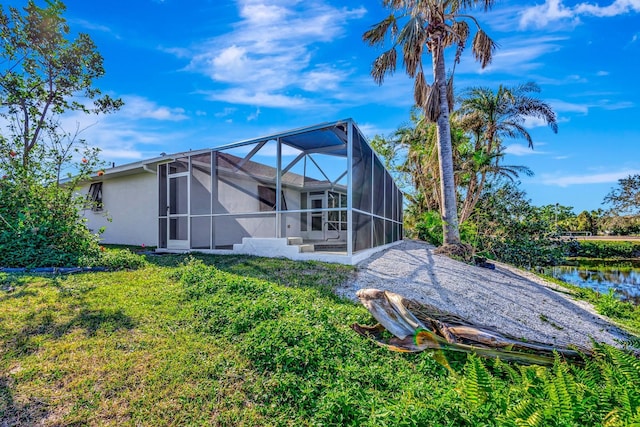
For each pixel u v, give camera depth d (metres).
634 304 7.82
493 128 14.95
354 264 6.77
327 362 2.76
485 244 12.00
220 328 3.32
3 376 2.44
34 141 7.31
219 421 2.11
